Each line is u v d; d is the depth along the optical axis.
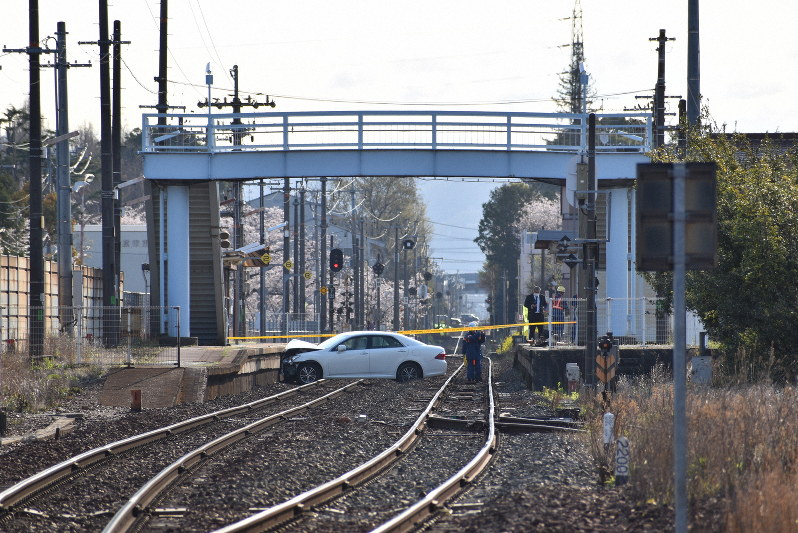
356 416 75.75
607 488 42.75
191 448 56.28
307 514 37.28
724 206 93.88
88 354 104.19
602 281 144.25
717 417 46.16
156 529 35.03
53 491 42.53
